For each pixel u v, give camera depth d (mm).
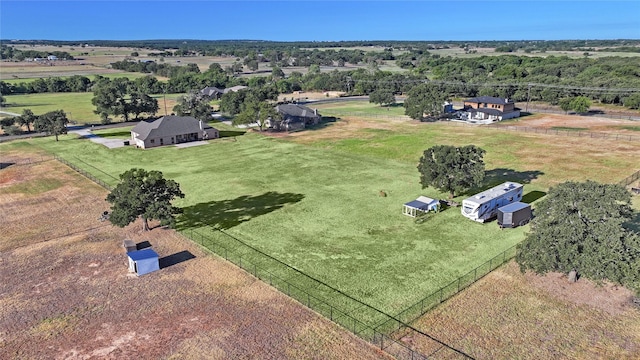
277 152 82375
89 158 80438
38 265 40312
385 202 54094
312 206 53281
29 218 51938
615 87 131750
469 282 35719
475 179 51156
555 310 31703
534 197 54719
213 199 56812
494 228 46094
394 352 27906
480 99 119250
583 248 32938
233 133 101875
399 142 88188
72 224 49781
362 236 44781
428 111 111188
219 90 177125
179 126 92875
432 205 50219
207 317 32031
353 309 32594
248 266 39156
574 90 130875
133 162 77062
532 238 34875
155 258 38469
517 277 36312
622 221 32812
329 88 190000
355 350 28219
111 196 45219
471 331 29719
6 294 35594
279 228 47156
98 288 36188
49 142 94500
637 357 26844
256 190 59969
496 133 94500
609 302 32500
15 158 81312
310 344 28859
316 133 100250
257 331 30328
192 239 44906
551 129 96938
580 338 28672
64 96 181125
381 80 175500
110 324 31438
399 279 36531
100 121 120250
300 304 33344
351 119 118312
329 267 38781
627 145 79812
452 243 42750
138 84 191500
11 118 104812
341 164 72500
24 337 30266
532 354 27344
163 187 46250
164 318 32000
